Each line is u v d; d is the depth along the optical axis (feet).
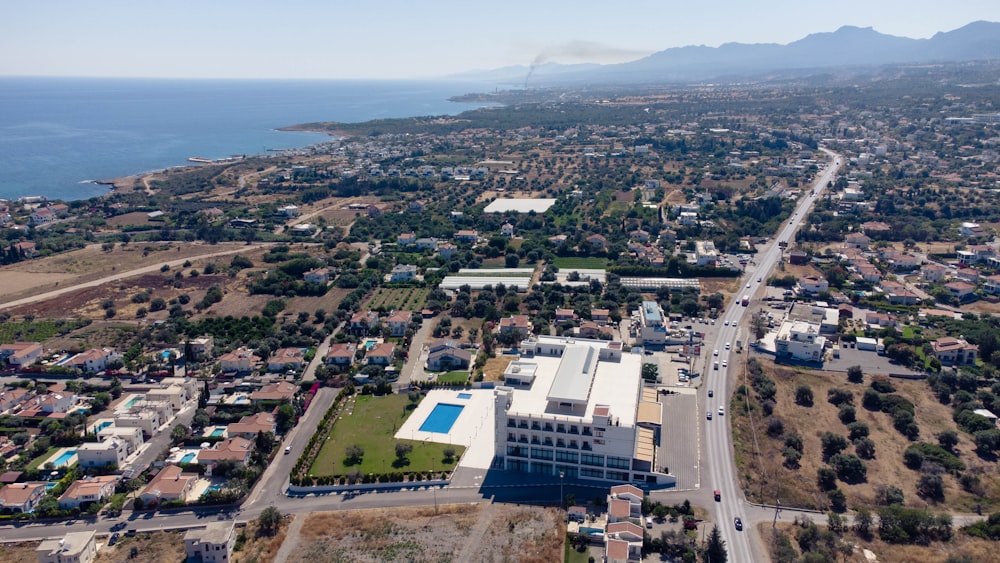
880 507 510.99
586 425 549.95
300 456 604.90
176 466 579.89
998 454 583.17
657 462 584.81
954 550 466.70
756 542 483.92
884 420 648.38
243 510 536.01
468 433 642.63
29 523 522.88
